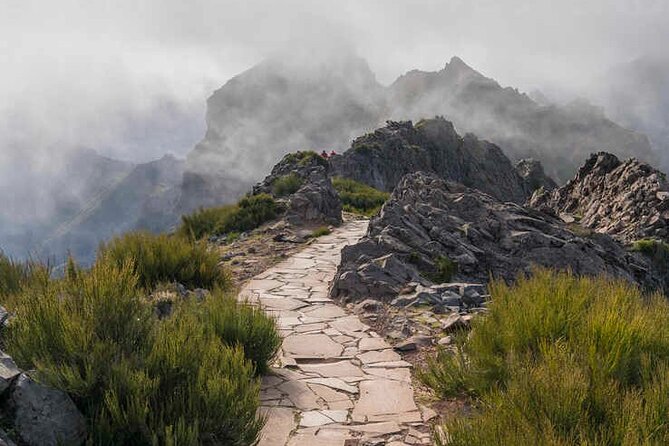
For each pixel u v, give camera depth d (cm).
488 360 595
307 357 755
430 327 882
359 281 1095
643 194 3238
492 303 773
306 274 1330
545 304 669
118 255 1057
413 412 576
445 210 1628
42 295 534
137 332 536
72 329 472
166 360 485
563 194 4331
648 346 571
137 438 426
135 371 461
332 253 1603
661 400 441
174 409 450
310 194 2166
